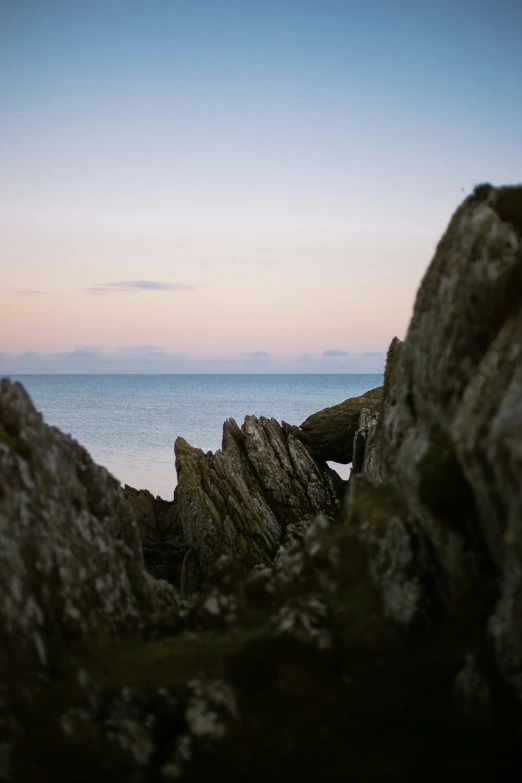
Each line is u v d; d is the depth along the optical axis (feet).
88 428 311.27
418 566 39.24
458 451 34.55
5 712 30.91
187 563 95.86
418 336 46.73
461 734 31.30
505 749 30.25
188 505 96.12
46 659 35.37
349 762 30.73
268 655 36.73
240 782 29.96
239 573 44.27
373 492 48.88
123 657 38.34
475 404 34.76
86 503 47.42
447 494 37.22
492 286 39.83
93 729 31.37
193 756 30.94
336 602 40.73
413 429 45.06
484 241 41.42
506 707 31.50
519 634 30.66
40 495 41.42
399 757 30.71
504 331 36.52
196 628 42.65
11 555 35.86
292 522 108.17
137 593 46.60
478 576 36.81
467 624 36.09
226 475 103.35
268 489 110.83
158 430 303.07
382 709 33.35
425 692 33.73
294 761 30.94
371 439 71.56
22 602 35.47
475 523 36.88
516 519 28.96
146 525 114.32
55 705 32.91
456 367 40.93
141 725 32.14
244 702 34.14
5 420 42.98
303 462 116.88
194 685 34.19
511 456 28.68
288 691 34.96
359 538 43.75
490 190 45.03
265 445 115.03
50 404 488.85
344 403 127.34
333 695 34.71
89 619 39.65
